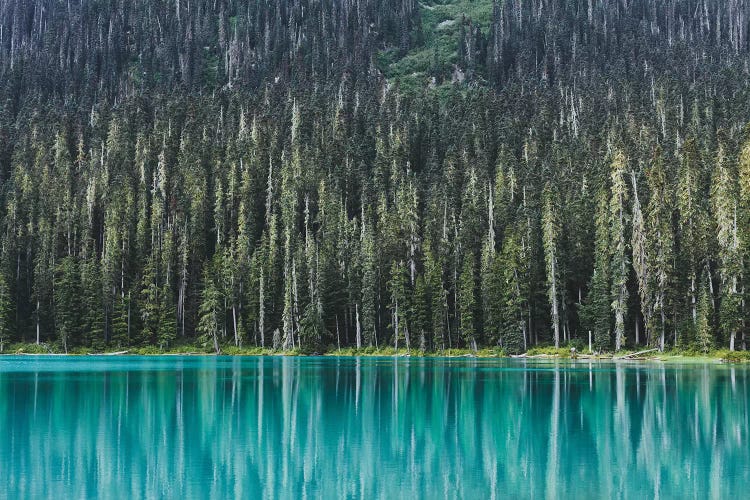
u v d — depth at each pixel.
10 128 199.62
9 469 31.08
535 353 109.38
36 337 135.38
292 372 79.75
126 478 29.62
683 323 95.88
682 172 100.31
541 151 160.75
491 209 129.38
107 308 133.88
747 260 91.50
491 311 115.06
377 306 128.75
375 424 42.44
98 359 112.75
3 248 138.62
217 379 70.12
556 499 26.27
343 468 31.45
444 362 99.19
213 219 154.62
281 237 140.88
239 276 136.38
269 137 177.88
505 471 30.83
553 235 109.69
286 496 27.06
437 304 120.50
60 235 146.50
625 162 109.75
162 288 138.00
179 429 40.59
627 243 103.06
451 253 128.62
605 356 99.50
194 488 28.16
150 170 165.88
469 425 41.84
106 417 44.66
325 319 129.75
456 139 176.88
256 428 41.06
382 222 136.50
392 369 84.00
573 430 40.19
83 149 185.25
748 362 86.75
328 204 145.62
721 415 44.88
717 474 30.11
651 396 53.38
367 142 178.50
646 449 35.06
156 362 103.19
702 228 96.62
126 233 141.50
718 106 166.50
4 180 175.38
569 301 112.62
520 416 45.00
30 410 47.31
